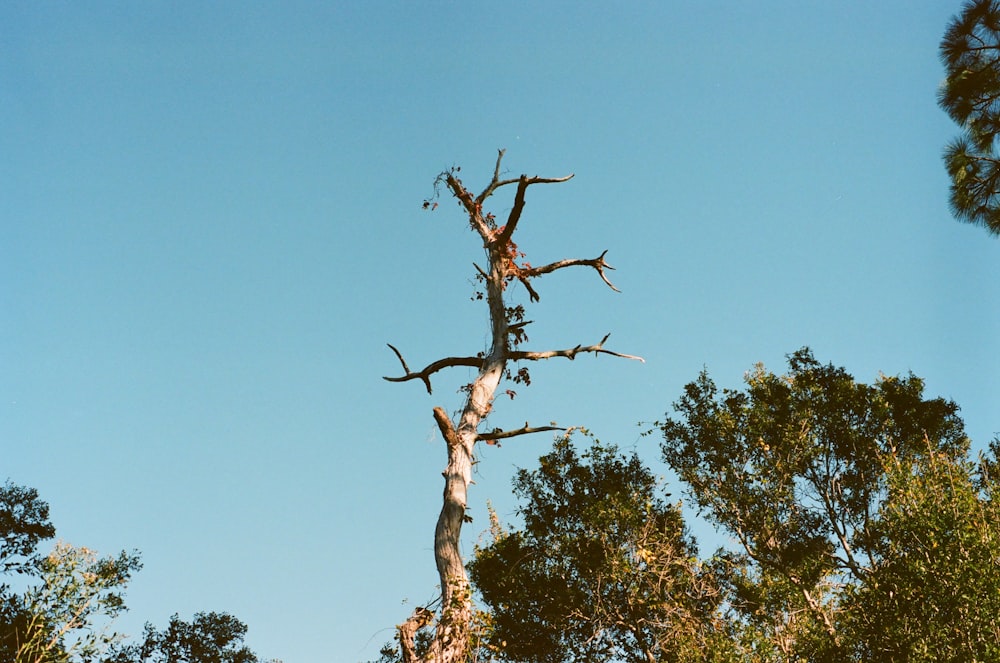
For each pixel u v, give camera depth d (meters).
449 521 11.93
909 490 12.82
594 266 15.29
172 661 20.05
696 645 12.97
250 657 21.08
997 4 12.54
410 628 10.99
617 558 14.38
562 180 15.09
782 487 17.34
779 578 14.59
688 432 18.89
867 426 18.52
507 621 14.84
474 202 15.72
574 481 16.53
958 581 11.40
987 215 12.91
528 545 15.80
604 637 14.42
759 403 18.81
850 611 12.84
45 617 10.41
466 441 12.88
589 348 14.27
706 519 17.59
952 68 13.06
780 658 12.62
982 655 10.85
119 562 14.31
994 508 12.23
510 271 15.34
